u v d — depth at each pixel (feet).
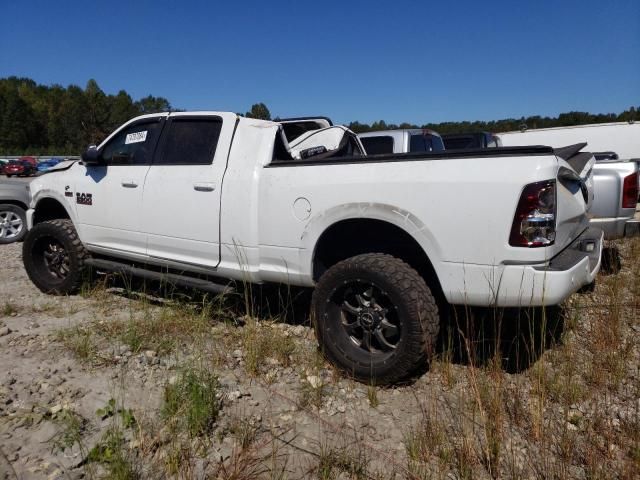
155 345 11.62
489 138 36.83
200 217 12.48
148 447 7.68
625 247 20.61
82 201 15.10
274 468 7.17
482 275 8.96
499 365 9.45
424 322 9.30
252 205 11.54
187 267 13.01
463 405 9.14
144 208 13.60
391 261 9.80
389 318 10.10
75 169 15.67
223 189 12.00
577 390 9.38
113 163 14.57
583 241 10.79
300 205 10.85
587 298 14.51
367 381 9.98
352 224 10.88
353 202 10.11
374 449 7.96
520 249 8.60
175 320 12.73
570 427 8.46
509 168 8.71
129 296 15.44
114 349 11.38
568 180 10.01
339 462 7.54
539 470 7.34
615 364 10.39
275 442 8.07
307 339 12.23
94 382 9.90
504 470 7.39
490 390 9.23
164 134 13.71
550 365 10.69
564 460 7.43
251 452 7.72
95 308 14.40
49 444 7.84
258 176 11.53
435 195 9.24
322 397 9.53
